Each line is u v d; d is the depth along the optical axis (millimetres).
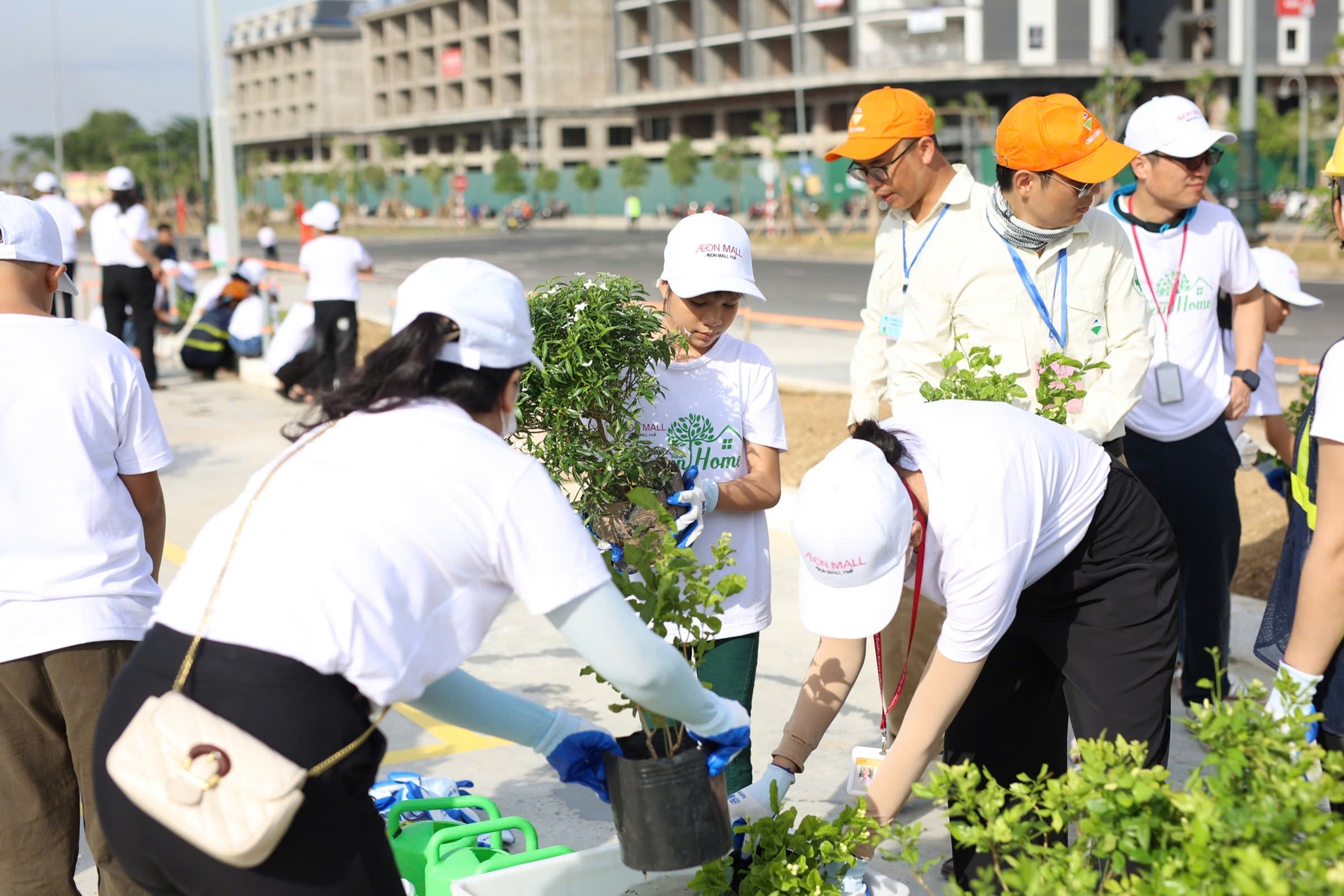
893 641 3785
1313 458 2672
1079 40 65188
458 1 102438
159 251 15969
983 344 3982
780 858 2701
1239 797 2025
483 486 2102
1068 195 3678
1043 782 2455
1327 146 47281
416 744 4645
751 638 3432
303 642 2002
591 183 71438
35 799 3000
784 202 47094
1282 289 5234
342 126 124625
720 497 3314
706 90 76938
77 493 2934
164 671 2066
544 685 5078
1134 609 2936
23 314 3023
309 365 11383
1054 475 2773
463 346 2170
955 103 63031
